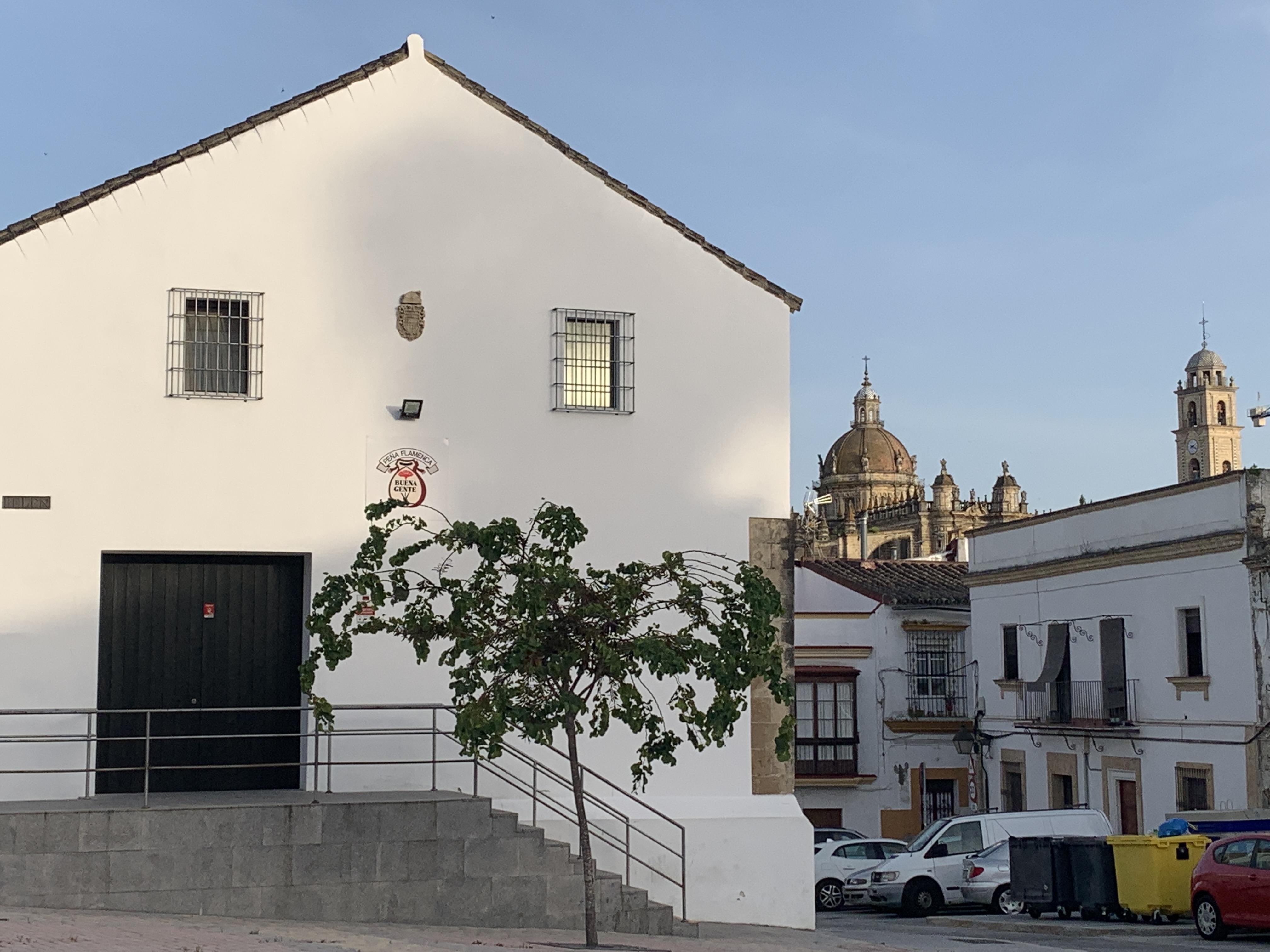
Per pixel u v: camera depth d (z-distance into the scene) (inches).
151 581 636.7
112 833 526.9
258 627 647.8
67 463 615.2
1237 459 4626.0
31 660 603.2
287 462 642.8
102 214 628.1
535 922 585.0
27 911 499.8
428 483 660.7
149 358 629.3
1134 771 1204.5
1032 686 1350.9
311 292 652.7
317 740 589.0
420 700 649.6
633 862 660.7
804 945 605.0
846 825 1433.3
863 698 1461.6
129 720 625.9
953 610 1499.8
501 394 675.4
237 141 647.8
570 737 525.7
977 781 1448.1
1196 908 779.4
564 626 524.4
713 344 708.7
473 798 581.0
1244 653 1072.8
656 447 695.1
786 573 705.0
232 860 542.3
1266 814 933.2
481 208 680.4
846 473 3924.7
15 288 615.2
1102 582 1261.1
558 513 527.8
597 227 696.4
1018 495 3577.8
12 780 593.3
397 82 673.0
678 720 647.8
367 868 561.6
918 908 1049.5
